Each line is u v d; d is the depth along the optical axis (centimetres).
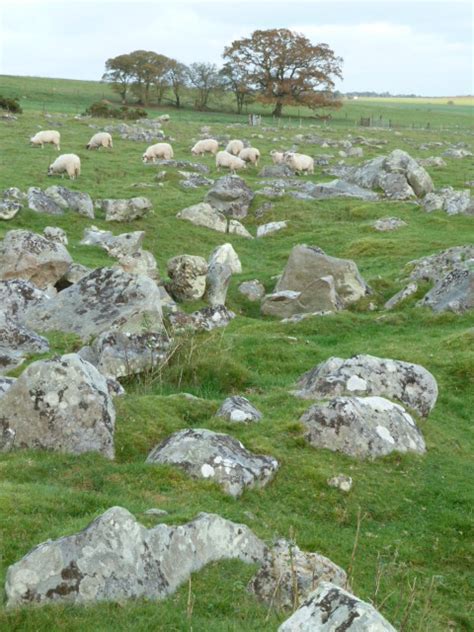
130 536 952
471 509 1477
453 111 17775
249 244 4212
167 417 1678
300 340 2509
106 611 878
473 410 2052
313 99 12444
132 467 1417
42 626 845
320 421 1638
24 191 4450
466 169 6281
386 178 5238
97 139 6206
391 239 3994
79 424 1456
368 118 12356
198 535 1049
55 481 1338
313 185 5331
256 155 6103
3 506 1132
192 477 1415
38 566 897
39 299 2523
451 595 1234
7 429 1450
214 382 2086
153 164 5725
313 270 3148
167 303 2848
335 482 1488
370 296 3127
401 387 1853
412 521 1436
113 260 3466
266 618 911
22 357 2025
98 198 4581
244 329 2672
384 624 686
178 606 922
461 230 4206
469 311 2805
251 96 13238
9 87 12950
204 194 4925
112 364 1992
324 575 1023
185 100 14550
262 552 1109
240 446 1522
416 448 1673
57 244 2998
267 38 12388
